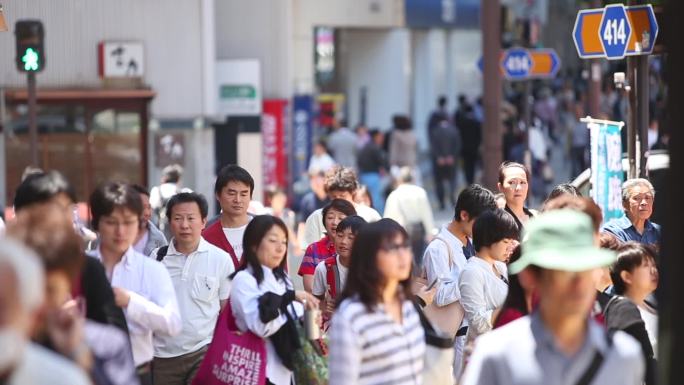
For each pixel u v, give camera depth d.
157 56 57.19
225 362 19.66
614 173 28.61
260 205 34.31
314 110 74.12
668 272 13.51
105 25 55.72
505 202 26.53
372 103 86.12
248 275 19.77
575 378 12.74
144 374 18.69
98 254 18.88
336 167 29.48
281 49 68.25
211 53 58.25
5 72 53.06
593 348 12.80
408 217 37.25
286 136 67.38
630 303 17.34
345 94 85.31
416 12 85.06
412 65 92.62
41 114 54.38
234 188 25.48
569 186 25.30
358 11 78.44
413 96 93.00
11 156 53.81
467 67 98.81
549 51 50.75
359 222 23.16
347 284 16.31
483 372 12.95
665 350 13.55
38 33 38.91
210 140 58.38
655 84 47.84
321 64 83.44
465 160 77.25
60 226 13.41
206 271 22.19
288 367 19.61
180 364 22.03
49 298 12.89
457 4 90.19
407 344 16.34
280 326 19.45
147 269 18.88
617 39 28.16
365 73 85.75
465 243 23.91
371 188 64.62
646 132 28.34
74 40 54.97
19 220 15.30
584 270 12.59
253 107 61.06
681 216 13.41
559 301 12.73
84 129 55.47
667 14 13.45
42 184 16.45
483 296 21.06
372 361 16.03
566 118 93.56
